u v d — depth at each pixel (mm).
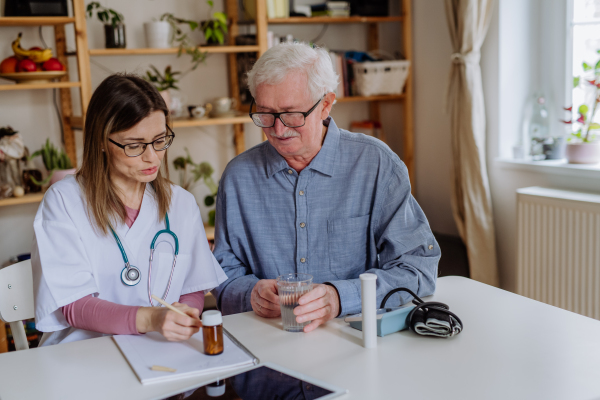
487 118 2869
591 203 2236
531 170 2666
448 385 942
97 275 1354
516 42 2762
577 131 2633
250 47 2896
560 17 2684
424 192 3430
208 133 3227
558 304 2422
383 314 1156
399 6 3482
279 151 1410
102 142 1297
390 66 3162
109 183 1376
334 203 1516
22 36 2752
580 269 2311
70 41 2873
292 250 1540
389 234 1457
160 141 1326
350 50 3461
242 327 1245
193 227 1500
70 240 1300
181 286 1467
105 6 2914
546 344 1090
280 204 1525
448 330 1121
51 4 2516
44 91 2832
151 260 1409
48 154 2654
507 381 950
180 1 3068
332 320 1271
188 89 3150
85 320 1241
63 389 981
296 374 992
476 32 2713
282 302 1203
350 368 1019
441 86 3188
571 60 2670
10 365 1084
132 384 991
